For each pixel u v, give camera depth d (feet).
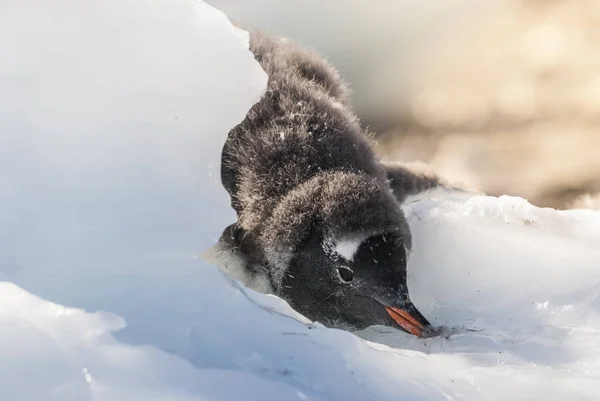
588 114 75.82
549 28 85.81
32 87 24.39
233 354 19.44
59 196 23.44
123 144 24.81
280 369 19.30
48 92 24.50
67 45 25.05
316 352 20.56
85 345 18.57
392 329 31.86
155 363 18.34
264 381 18.58
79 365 17.89
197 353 19.08
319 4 90.02
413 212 36.60
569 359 24.97
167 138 25.61
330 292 32.99
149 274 22.18
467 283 32.30
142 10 26.35
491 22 89.66
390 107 84.23
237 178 34.45
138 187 24.45
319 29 89.81
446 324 30.27
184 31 26.89
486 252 32.76
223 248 33.32
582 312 28.45
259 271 34.45
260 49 40.42
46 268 21.77
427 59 88.63
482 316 30.27
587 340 26.27
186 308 20.97
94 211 23.47
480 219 35.63
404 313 31.30
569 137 73.26
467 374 22.88
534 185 66.95
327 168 34.01
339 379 19.76
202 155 26.32
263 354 19.79
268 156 34.27
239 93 27.91
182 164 25.61
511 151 72.64
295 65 40.57
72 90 24.76
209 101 26.89
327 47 89.66
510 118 78.28
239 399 17.80
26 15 24.70
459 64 86.48
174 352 18.85
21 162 23.58
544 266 31.45
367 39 89.97
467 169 70.69
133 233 23.41
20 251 22.15
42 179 23.57
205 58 27.02
